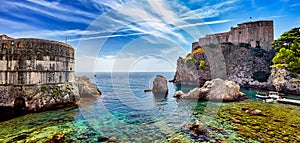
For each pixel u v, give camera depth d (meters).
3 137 11.06
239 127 12.65
